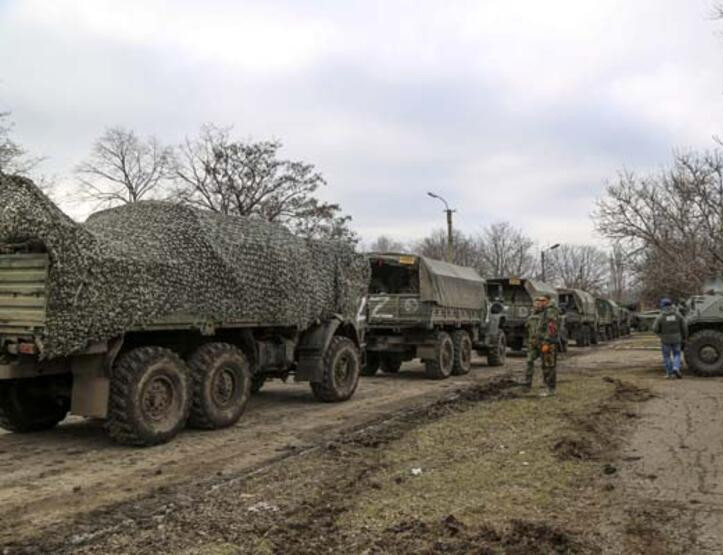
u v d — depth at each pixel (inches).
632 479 247.4
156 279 310.5
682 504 218.1
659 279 1230.9
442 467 268.1
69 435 339.3
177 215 343.3
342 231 1862.7
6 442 321.7
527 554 176.4
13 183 279.0
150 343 338.3
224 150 1807.3
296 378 448.1
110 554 178.9
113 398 300.4
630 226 1238.3
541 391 487.8
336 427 363.3
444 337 630.5
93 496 232.4
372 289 652.1
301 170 1859.0
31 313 275.3
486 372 700.0
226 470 268.4
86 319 281.4
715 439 315.3
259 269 374.9
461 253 2696.9
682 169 1240.8
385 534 191.3
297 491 236.1
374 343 625.9
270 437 334.6
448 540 186.1
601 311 1438.2
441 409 420.8
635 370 673.0
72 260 276.1
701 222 1147.9
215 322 347.9
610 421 361.7
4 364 281.0
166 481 251.9
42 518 209.0
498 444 309.0
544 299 481.1
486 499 223.6
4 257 285.3
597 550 179.5
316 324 447.2
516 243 2960.1
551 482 243.4
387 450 300.7
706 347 596.1
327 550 180.5
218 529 197.5
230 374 361.4
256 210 1801.2
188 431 349.1
